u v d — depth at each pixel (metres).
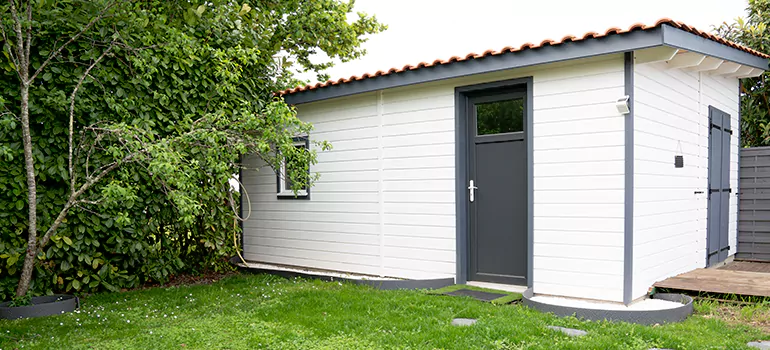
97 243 6.08
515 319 4.43
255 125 6.14
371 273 6.94
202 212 6.68
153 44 6.21
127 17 5.86
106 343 4.06
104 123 5.79
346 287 6.23
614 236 4.99
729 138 7.71
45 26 5.51
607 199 5.04
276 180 8.17
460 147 6.11
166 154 5.01
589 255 5.15
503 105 5.98
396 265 6.69
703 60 6.09
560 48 5.06
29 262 5.29
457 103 6.10
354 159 7.12
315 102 7.58
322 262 7.52
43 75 5.49
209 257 7.73
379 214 6.85
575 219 5.24
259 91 7.59
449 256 6.19
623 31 4.68
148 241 6.80
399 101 6.64
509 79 5.71
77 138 5.85
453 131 6.14
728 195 7.68
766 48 9.28
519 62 5.32
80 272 6.09
